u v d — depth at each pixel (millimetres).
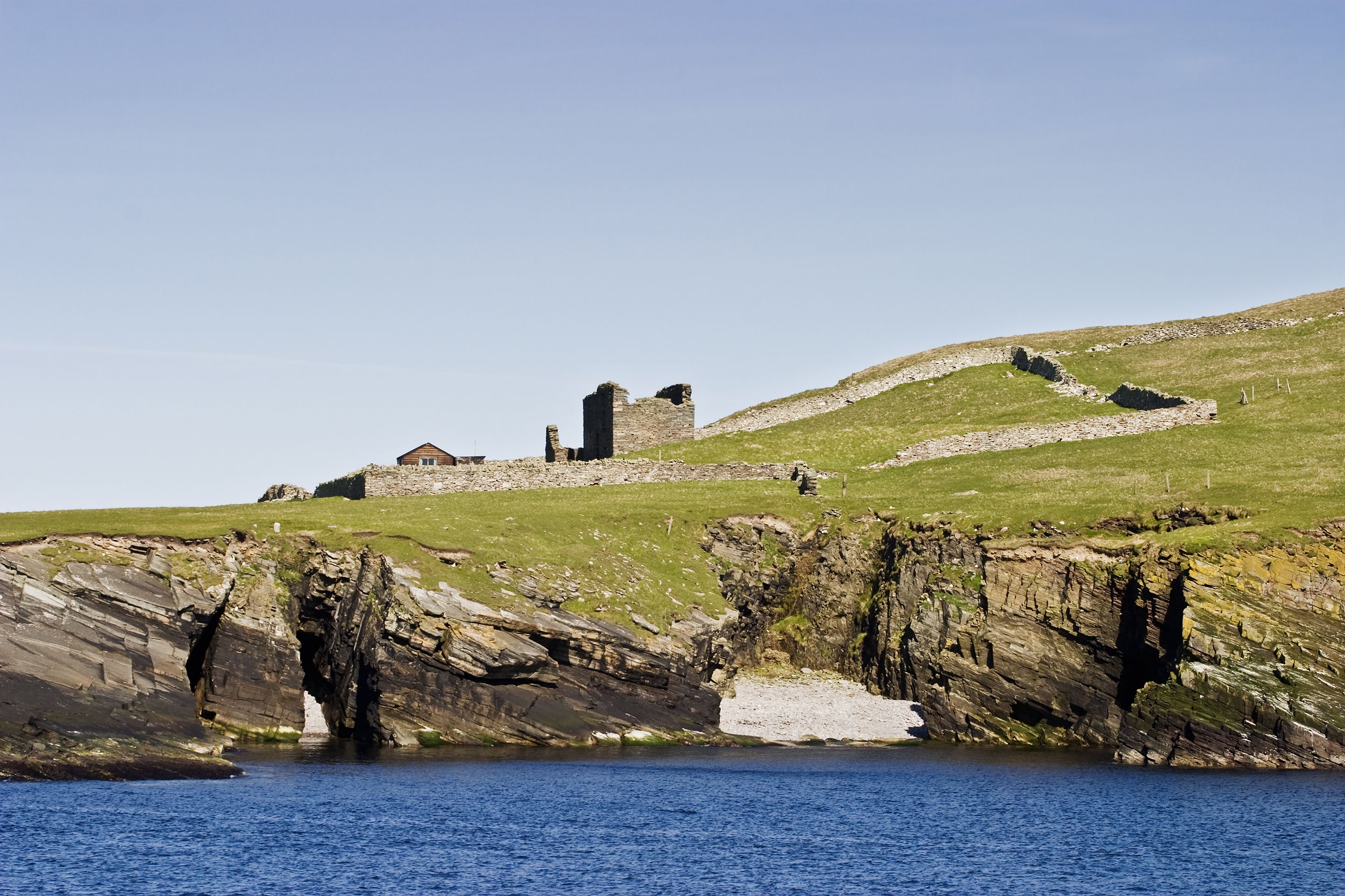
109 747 97750
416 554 115125
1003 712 119000
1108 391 189875
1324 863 79062
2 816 84000
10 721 97125
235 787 93312
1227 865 78875
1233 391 180375
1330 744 104438
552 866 76938
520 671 110875
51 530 109938
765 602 137250
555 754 107500
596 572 121875
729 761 107125
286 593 116562
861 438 174750
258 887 72312
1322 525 119812
